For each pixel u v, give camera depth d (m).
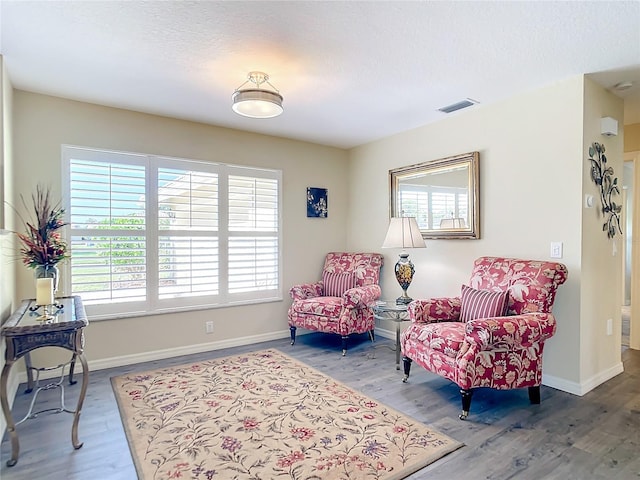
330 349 4.01
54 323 2.02
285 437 2.19
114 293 3.43
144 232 3.58
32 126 3.11
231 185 4.12
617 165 3.23
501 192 3.34
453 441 2.15
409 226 3.53
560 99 2.93
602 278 3.06
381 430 2.27
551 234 2.99
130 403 2.65
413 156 4.20
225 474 1.85
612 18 2.05
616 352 3.27
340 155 5.07
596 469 1.90
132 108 3.49
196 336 3.89
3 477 1.84
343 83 2.96
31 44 2.34
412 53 2.47
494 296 2.74
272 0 1.90
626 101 3.36
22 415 2.48
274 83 2.95
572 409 2.57
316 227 4.83
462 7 1.95
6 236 2.59
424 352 2.76
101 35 2.24
